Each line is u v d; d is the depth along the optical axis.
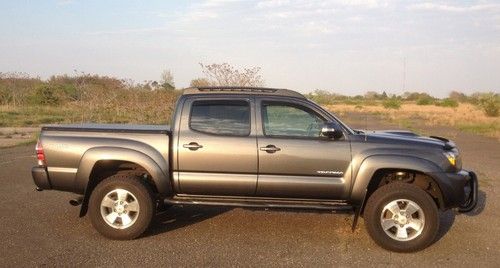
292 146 6.20
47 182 6.34
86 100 23.58
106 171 6.63
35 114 27.64
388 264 5.56
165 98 21.97
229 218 7.27
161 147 6.27
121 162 6.45
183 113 6.40
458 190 6.17
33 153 13.45
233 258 5.62
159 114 21.81
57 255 5.61
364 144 6.22
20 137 17.27
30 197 8.38
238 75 19.41
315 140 6.24
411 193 6.00
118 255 5.66
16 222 6.91
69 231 6.54
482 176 11.04
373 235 6.04
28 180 9.81
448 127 27.09
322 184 6.20
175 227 6.80
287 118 6.37
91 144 6.28
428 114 40.28
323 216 7.44
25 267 5.23
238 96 6.43
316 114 6.35
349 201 6.27
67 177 6.29
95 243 6.07
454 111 46.19
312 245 6.14
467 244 6.35
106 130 6.36
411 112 44.00
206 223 7.01
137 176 6.38
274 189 6.25
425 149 6.19
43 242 6.07
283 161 6.20
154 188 6.62
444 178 6.13
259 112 6.35
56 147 6.29
